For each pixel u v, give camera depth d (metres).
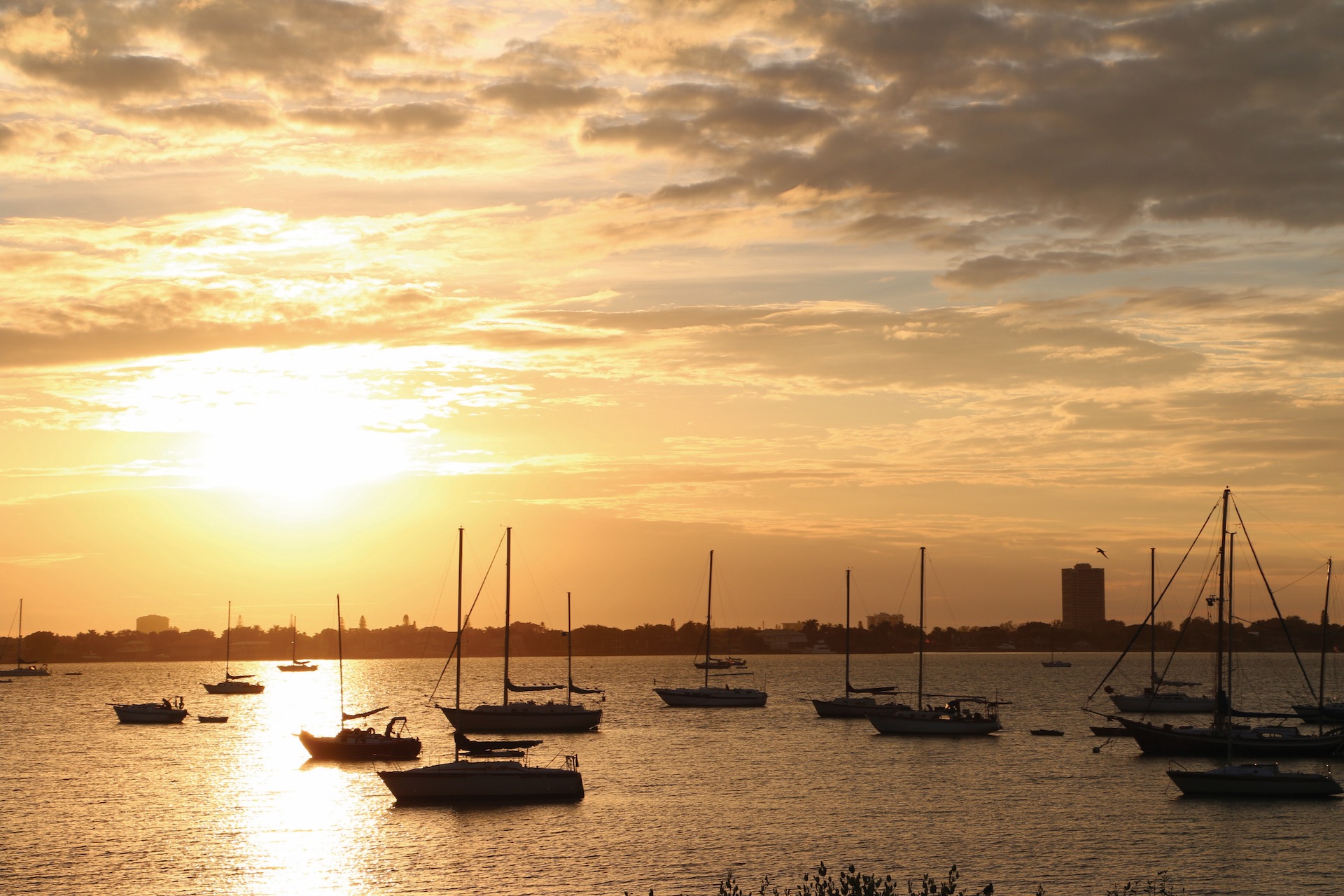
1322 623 138.75
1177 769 91.56
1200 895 54.66
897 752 109.25
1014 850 63.16
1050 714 161.88
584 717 127.00
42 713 175.12
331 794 81.88
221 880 57.34
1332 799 78.50
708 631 165.62
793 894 53.75
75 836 67.69
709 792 82.75
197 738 128.50
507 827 68.88
